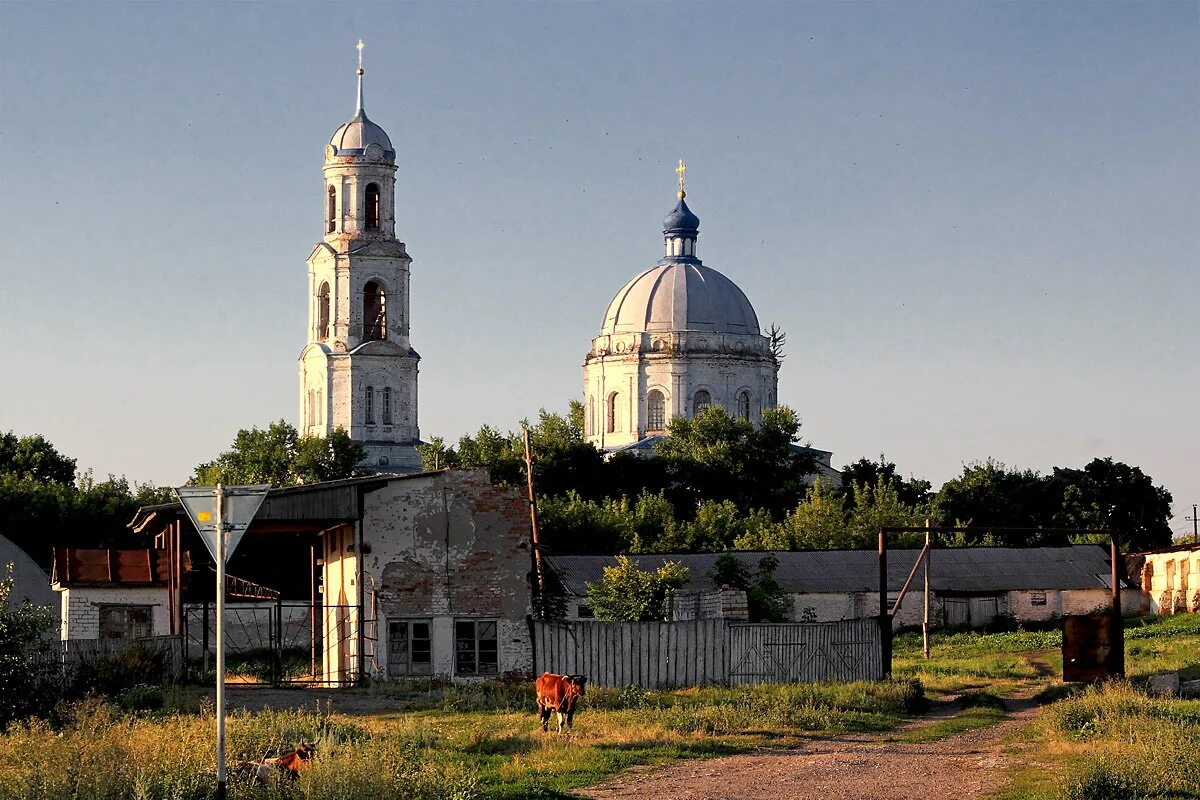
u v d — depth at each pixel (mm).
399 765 25219
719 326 128125
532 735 31656
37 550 77438
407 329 121562
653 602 58906
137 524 49000
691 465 113125
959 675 48438
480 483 44469
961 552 79000
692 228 132250
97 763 23484
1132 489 114500
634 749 30328
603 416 128375
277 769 23797
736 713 34781
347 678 44000
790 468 116750
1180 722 32125
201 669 46375
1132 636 61281
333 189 121688
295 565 60250
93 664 39719
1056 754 29281
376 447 119312
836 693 38375
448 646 43875
